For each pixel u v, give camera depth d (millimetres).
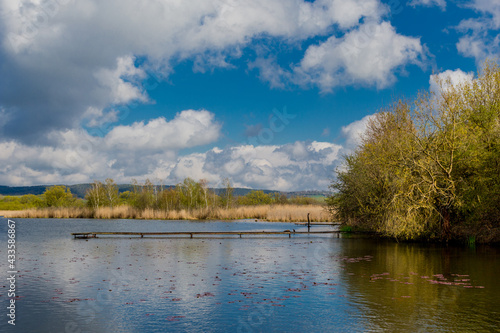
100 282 16359
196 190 82312
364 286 15289
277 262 21688
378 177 33438
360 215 38125
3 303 13062
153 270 19219
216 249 28203
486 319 10961
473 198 28359
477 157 28281
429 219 29734
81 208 77938
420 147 29375
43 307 12547
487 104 30250
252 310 12086
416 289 14734
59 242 33375
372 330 10125
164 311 12039
